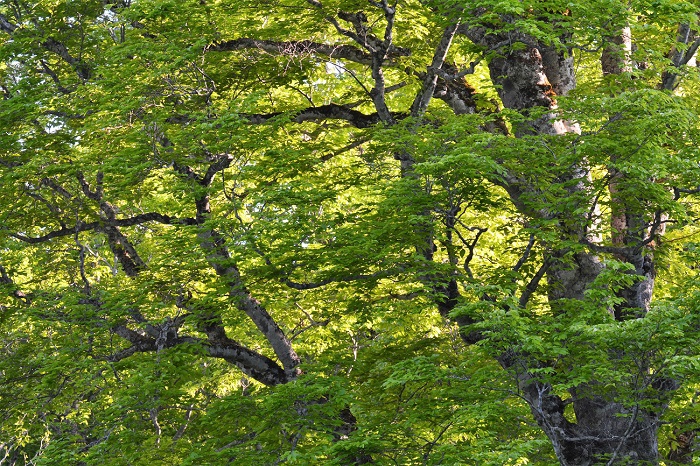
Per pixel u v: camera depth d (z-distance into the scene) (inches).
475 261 724.7
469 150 406.6
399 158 530.0
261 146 492.1
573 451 494.9
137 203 681.0
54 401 605.9
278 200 474.3
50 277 637.9
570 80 543.2
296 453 402.0
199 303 503.5
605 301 360.2
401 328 596.1
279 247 472.4
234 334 808.9
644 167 396.2
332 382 447.8
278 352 613.0
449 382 431.8
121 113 510.0
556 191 432.5
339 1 580.7
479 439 392.5
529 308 487.8
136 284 567.8
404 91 738.2
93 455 474.6
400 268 459.2
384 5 528.4
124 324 594.2
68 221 633.6
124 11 529.7
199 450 466.0
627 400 365.1
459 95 592.4
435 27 580.4
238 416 465.7
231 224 470.3
